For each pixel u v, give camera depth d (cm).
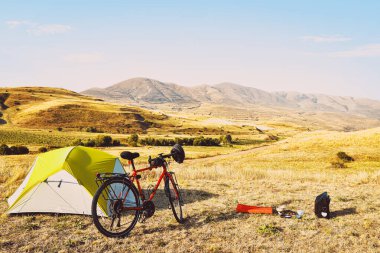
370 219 750
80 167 823
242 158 6850
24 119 19688
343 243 606
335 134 8506
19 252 551
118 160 937
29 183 804
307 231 668
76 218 743
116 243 594
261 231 660
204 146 13438
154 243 595
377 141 7250
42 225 694
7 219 737
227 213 789
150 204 657
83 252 554
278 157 6669
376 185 1227
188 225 695
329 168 4959
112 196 630
